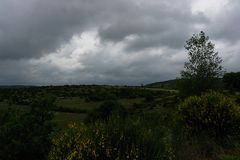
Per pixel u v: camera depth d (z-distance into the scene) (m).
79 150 7.43
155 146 7.65
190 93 35.12
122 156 7.35
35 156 8.89
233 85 71.12
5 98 72.94
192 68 36.22
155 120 11.48
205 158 10.09
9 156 8.67
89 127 8.02
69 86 147.38
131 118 8.85
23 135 8.92
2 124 9.31
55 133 8.62
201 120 12.54
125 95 96.62
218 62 36.28
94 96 88.75
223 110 12.53
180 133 10.87
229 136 12.28
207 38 36.62
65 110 55.84
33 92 118.38
